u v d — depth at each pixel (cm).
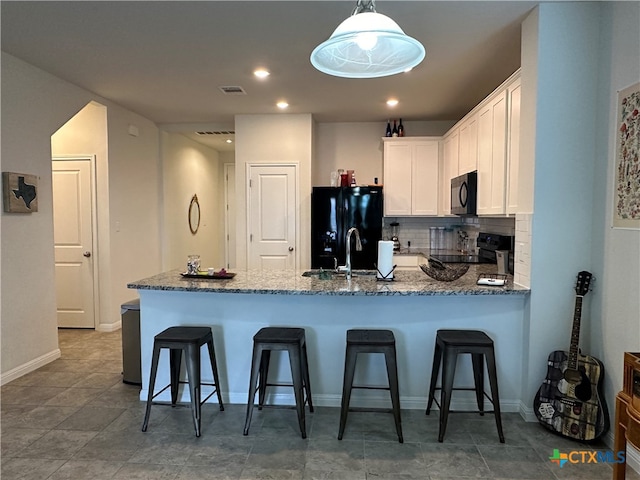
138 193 530
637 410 173
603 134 251
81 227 477
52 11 262
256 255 538
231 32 292
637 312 222
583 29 256
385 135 562
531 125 265
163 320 303
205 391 303
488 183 346
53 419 276
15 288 343
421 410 289
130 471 219
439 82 395
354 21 176
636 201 222
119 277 493
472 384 287
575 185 261
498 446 243
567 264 264
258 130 529
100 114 462
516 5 257
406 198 532
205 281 302
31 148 357
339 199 512
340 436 251
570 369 250
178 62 346
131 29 287
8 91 332
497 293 266
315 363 295
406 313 288
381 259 302
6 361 335
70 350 414
